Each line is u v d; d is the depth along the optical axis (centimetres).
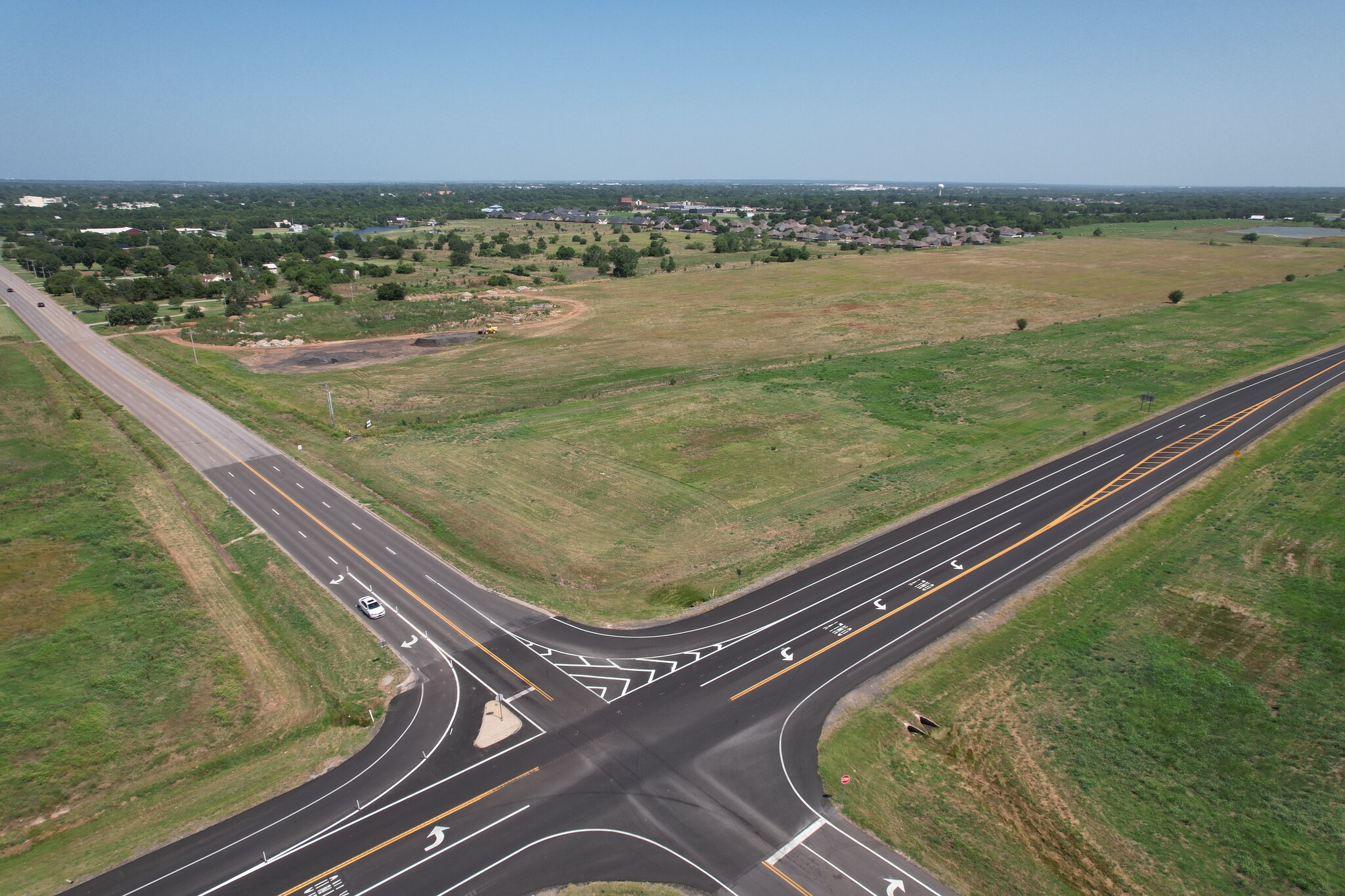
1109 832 2959
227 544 5403
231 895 2742
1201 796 3127
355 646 4206
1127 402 8144
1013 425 7562
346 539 5422
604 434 7406
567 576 4897
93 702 3747
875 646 4153
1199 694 3716
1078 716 3594
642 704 3719
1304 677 3809
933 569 4912
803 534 5375
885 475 6381
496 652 4134
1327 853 2845
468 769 3319
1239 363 9462
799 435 7312
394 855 2894
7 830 3023
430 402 8662
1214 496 5897
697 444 7100
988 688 3809
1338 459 6456
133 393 9025
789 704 3709
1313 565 4838
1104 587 4681
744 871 2817
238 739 3544
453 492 6153
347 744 3484
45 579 4859
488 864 2855
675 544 5275
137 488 6328
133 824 3052
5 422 7900
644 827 3012
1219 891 2706
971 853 2888
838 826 3014
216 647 4241
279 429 7731
